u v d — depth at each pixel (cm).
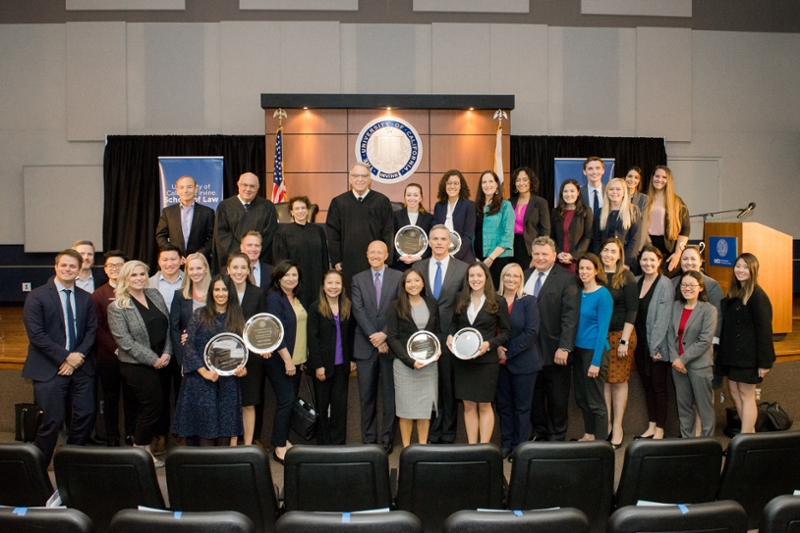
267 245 516
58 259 404
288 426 432
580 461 270
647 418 498
